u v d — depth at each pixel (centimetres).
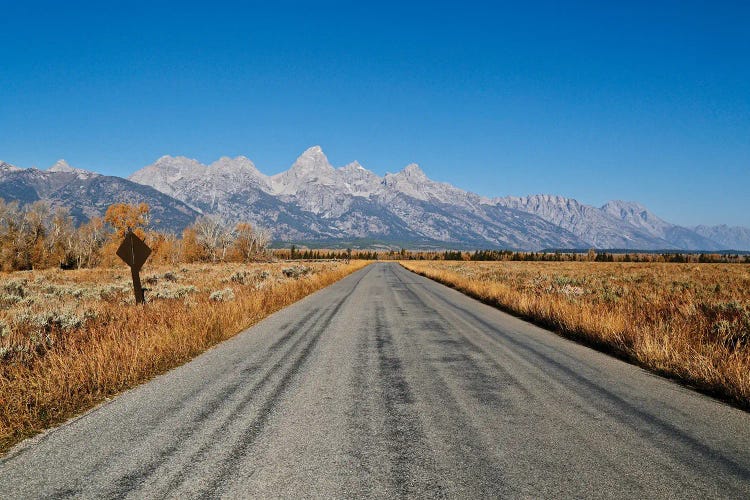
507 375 607
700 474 316
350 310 1406
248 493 284
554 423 419
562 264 9488
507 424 415
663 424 419
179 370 631
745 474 316
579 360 712
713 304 1280
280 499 277
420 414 443
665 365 644
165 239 7600
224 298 1383
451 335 947
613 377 604
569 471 318
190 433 390
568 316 1010
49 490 292
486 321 1186
